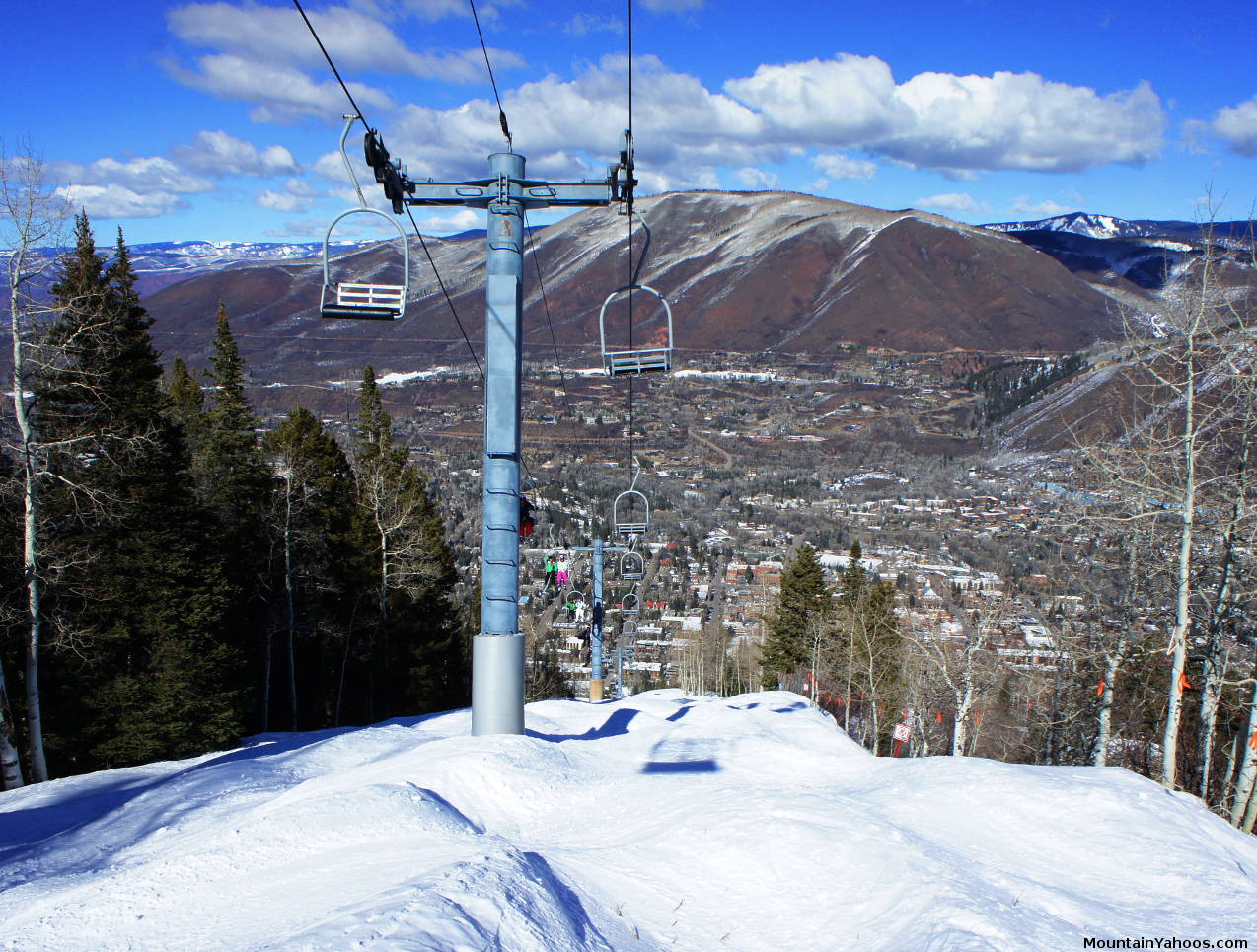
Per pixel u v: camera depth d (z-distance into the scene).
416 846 6.46
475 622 44.81
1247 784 15.38
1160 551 16.50
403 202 9.83
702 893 5.42
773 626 45.16
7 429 17.19
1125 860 5.98
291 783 11.84
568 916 4.75
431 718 18.25
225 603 23.33
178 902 5.67
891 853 5.59
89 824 9.94
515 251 10.15
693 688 51.62
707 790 7.66
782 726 13.04
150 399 22.48
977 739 31.61
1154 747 25.03
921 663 30.56
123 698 20.73
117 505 20.97
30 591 17.67
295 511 29.77
